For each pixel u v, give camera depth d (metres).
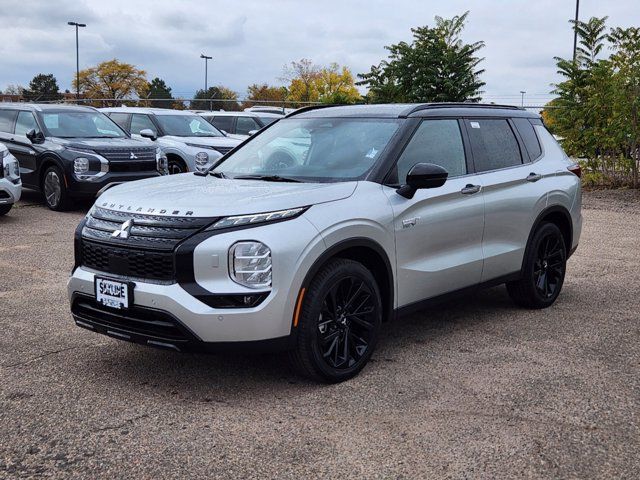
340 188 4.47
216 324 3.88
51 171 11.55
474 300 6.52
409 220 4.73
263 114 17.34
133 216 4.21
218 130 15.14
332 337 4.29
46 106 12.59
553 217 6.33
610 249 9.13
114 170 11.47
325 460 3.38
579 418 3.87
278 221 4.05
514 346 5.13
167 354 4.88
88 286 4.31
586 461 3.39
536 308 6.19
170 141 13.48
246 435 3.64
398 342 5.22
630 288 7.01
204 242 3.92
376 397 4.15
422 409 3.98
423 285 4.91
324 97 29.09
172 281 3.97
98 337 5.24
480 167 5.48
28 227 10.05
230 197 4.23
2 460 3.35
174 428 3.71
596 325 5.70
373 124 5.14
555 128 16.17
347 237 4.29
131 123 14.34
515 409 3.98
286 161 5.12
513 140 5.98
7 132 12.49
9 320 5.64
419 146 5.03
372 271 4.66
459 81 18.77
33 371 4.52
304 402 4.07
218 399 4.11
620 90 14.71
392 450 3.48
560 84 15.99
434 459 3.40
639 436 3.66
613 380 4.45
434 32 19.22
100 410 3.93
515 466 3.33
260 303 3.94
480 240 5.39
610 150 15.81
